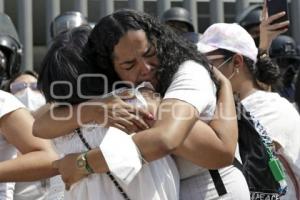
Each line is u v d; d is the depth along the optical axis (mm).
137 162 2924
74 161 3088
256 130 4086
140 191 3064
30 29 9523
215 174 3279
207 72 3248
